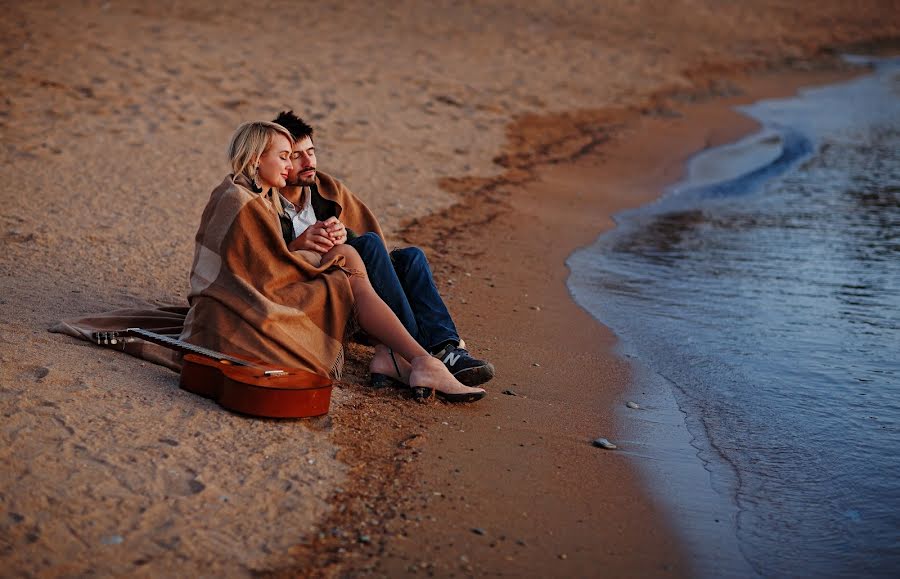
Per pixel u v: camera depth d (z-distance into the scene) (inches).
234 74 700.0
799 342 306.3
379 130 602.9
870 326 324.2
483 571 165.6
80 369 223.9
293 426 210.4
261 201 233.6
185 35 827.4
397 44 906.7
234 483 183.3
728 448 227.8
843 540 187.9
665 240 444.1
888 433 239.3
